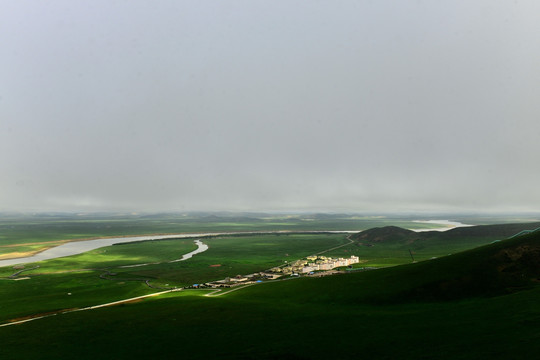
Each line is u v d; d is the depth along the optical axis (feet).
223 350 186.70
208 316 269.85
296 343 186.19
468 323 183.83
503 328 164.35
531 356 123.13
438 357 138.72
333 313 257.75
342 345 174.40
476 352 136.77
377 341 173.68
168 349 197.67
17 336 244.01
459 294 278.26
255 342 196.03
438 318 207.92
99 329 252.01
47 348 214.69
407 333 181.47
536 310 188.24
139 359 184.75
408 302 279.08
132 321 269.23
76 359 192.24
